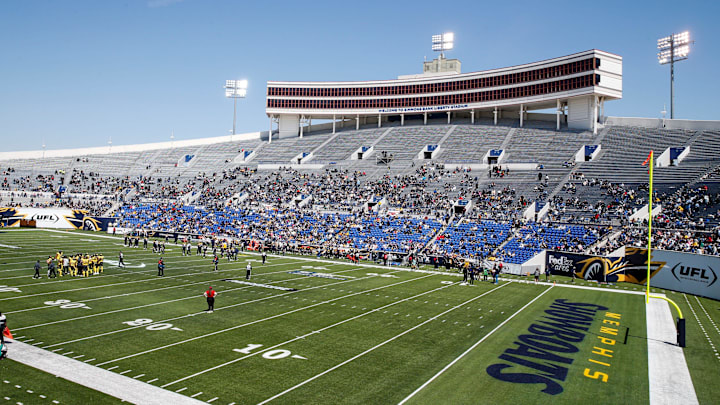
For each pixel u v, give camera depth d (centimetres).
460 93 9112
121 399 1516
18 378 1656
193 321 2494
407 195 7181
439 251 5475
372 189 7556
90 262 3797
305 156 9350
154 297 3038
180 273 3994
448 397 1625
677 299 3553
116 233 7200
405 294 3456
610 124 7756
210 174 9281
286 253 5853
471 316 2820
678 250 4150
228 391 1617
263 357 1977
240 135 10838
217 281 3688
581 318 2852
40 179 9081
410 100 9544
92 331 2245
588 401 1638
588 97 7750
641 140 6925
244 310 2775
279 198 7806
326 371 1842
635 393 1722
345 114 9975
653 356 2156
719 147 5994
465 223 6034
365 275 4334
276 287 3534
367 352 2088
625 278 4347
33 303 2742
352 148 9238
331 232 6400
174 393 1582
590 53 7562
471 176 7356
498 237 5516
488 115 9331
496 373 1875
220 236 6750
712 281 3631
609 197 5744
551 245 5053
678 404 1636
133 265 4322
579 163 6838
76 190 8781
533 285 4069
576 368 1967
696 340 2444
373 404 1551
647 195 5497
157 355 1950
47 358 1866
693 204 4950
